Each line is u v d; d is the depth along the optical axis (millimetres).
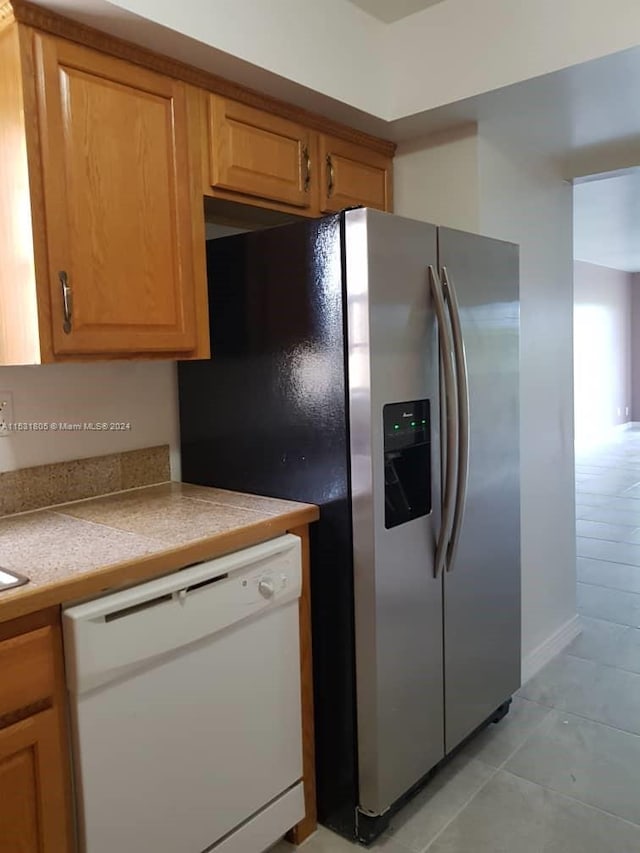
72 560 1378
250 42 1741
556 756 2160
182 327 1744
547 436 2785
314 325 1769
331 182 2205
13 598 1177
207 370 2068
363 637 1763
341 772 1841
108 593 1350
